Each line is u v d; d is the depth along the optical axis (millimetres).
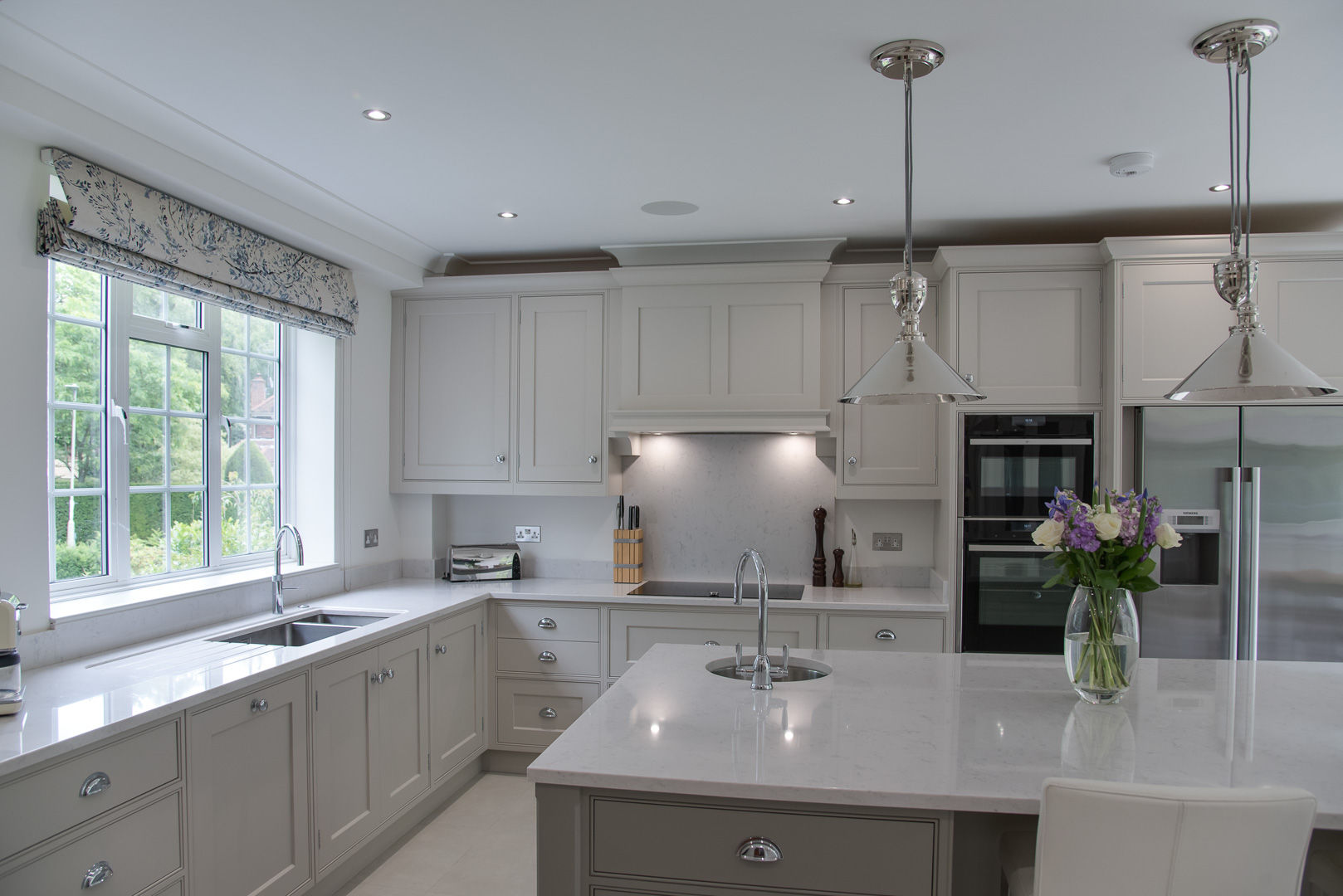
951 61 2160
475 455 4258
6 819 1742
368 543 4164
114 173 2602
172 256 2805
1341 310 3383
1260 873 1388
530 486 4203
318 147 2756
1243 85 2283
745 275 3949
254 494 3682
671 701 2188
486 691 3980
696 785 1644
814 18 1958
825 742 1870
